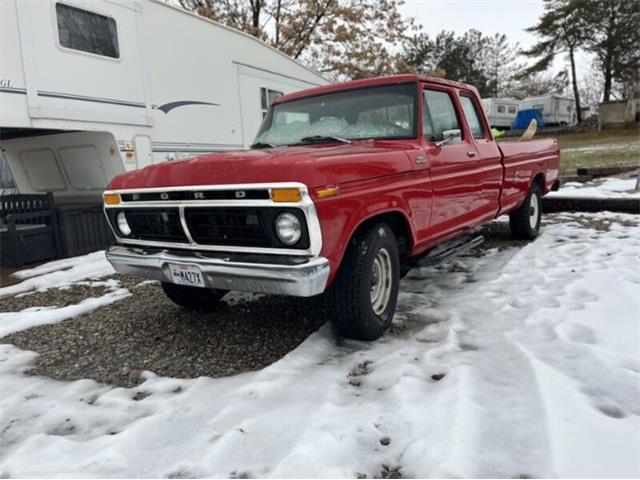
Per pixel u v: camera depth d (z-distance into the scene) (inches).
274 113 176.7
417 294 164.6
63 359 133.0
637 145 758.5
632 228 246.8
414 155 141.6
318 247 107.0
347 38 708.7
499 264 196.9
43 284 216.2
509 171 205.2
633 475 70.6
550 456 75.4
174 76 295.4
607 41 1240.8
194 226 121.7
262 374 109.7
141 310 169.8
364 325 122.4
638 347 108.8
